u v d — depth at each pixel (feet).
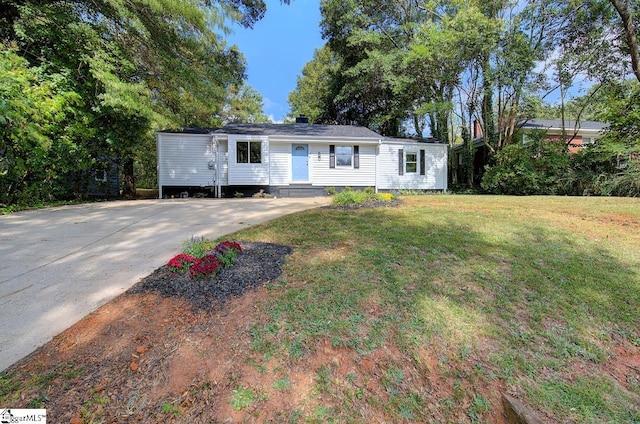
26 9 23.73
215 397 5.64
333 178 44.34
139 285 9.04
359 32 52.54
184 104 40.11
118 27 28.89
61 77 24.77
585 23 36.94
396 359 6.56
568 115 49.60
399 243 12.94
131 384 5.74
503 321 7.88
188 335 6.98
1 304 8.01
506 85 39.14
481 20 35.91
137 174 64.85
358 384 6.04
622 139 34.06
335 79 64.80
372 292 8.78
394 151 46.29
